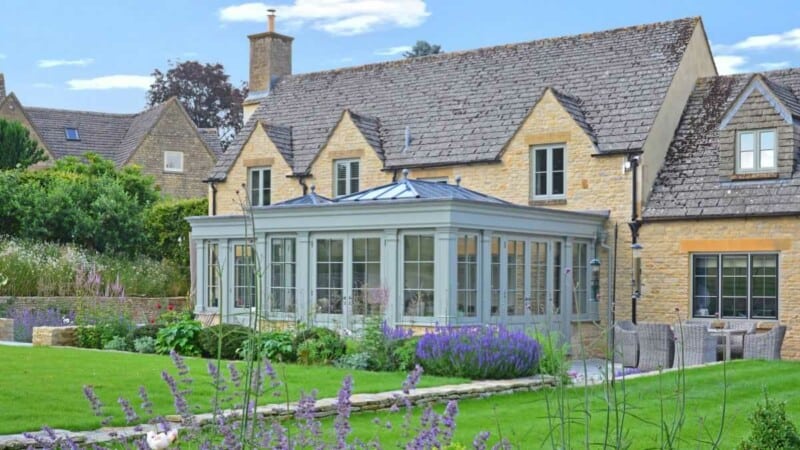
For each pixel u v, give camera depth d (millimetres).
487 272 21625
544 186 26734
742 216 23797
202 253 25562
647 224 25125
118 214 36188
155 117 51938
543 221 23391
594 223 25297
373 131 30125
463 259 21141
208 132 58344
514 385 15336
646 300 25094
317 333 18641
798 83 26703
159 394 13133
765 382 16328
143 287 31828
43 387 13586
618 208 25469
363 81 33281
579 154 26078
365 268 22109
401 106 31078
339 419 7180
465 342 16562
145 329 21078
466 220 21000
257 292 7078
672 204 24938
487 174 27500
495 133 27969
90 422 10969
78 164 42281
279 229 23531
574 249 24797
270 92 35656
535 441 11055
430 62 32344
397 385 14719
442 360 16531
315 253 23000
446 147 28438
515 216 22469
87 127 53906
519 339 16594
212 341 19281
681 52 27391
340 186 30172
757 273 23797
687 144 26297
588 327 24984
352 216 22203
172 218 36812
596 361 21750
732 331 21328
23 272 28781
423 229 21156
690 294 24609
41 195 35406
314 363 17953
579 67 28797
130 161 50406
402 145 29344
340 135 30078
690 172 25484
